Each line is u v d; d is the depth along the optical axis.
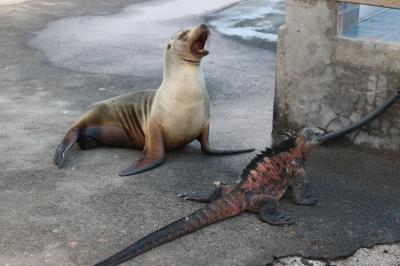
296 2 3.71
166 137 3.70
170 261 2.98
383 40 3.62
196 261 2.98
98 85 4.79
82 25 6.20
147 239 3.01
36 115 4.27
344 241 3.12
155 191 3.43
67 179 3.54
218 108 4.40
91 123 3.82
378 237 3.14
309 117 3.88
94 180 3.53
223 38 5.78
